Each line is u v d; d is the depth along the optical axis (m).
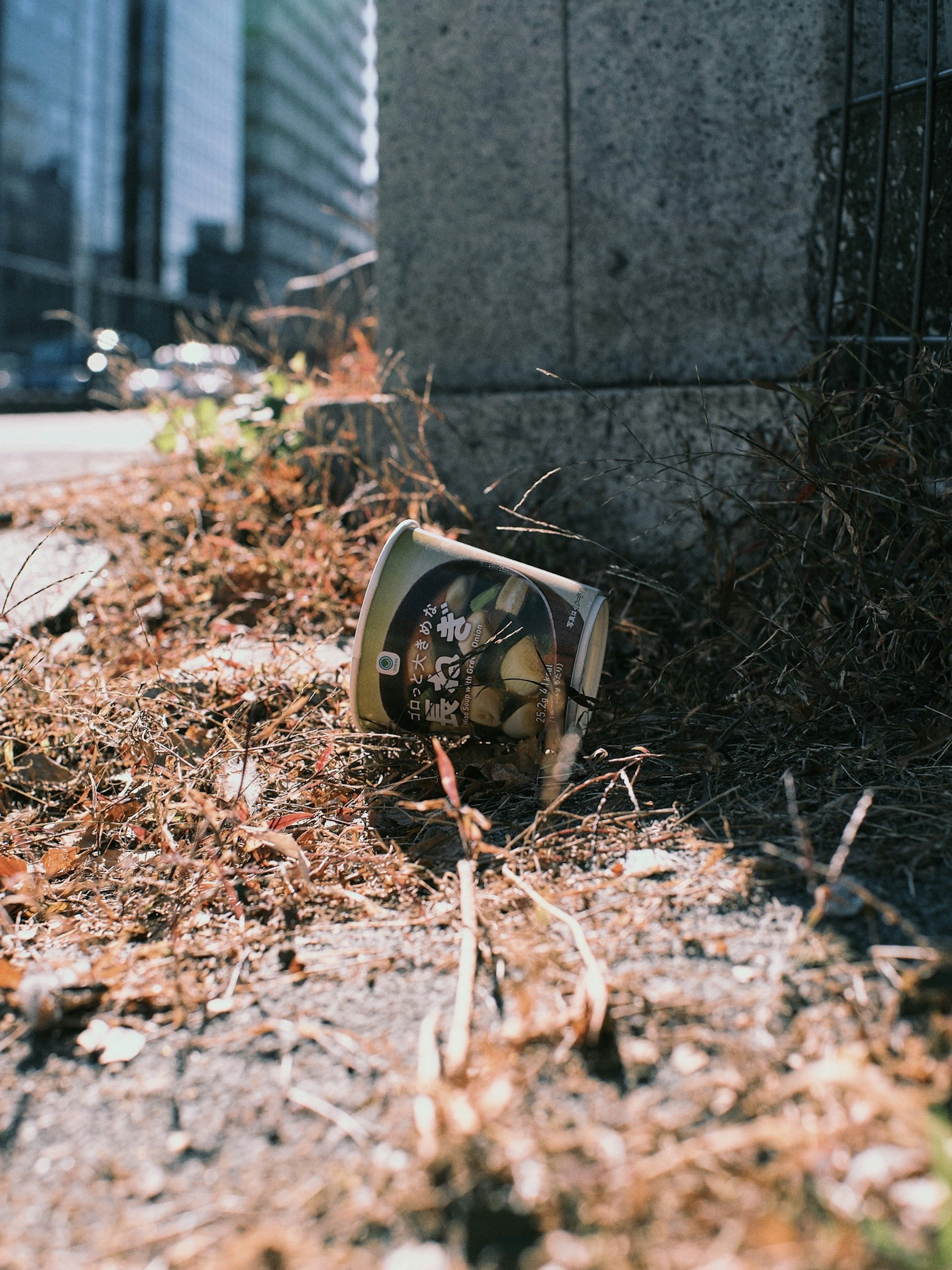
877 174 0.76
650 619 0.75
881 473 0.64
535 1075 0.39
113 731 0.64
